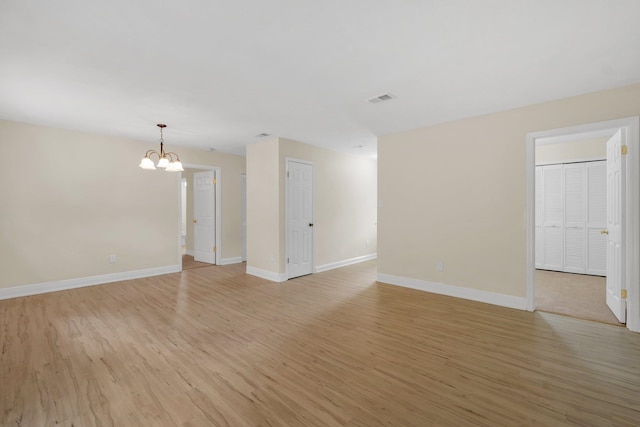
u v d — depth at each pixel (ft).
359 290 14.08
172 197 18.10
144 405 5.91
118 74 8.28
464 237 12.59
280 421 5.46
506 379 6.75
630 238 9.34
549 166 17.80
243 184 22.03
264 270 16.69
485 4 5.47
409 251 14.39
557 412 5.64
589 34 6.44
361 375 6.96
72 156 14.42
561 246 17.47
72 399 6.09
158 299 12.81
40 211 13.60
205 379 6.82
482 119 12.02
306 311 11.27
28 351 8.13
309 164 17.63
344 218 20.16
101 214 15.37
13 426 5.32
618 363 7.39
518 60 7.61
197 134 15.25
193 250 24.14
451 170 12.90
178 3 5.37
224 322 10.23
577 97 9.96
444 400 6.04
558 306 11.54
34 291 13.47
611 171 10.74
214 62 7.66
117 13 5.65
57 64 7.69
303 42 6.77
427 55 7.37
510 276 11.45
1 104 10.66
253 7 5.52
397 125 13.53
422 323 10.03
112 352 8.09
